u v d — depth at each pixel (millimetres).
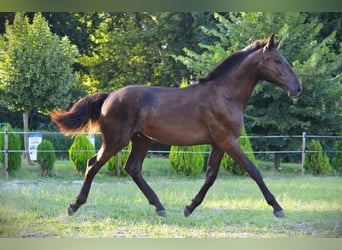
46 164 13836
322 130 17297
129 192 10625
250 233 6996
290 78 7344
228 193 10750
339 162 15961
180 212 8336
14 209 8281
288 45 17312
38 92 17156
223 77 7527
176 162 14438
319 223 7648
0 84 17406
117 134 7543
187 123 7352
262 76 7504
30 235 6715
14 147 13758
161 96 7496
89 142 14281
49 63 17016
